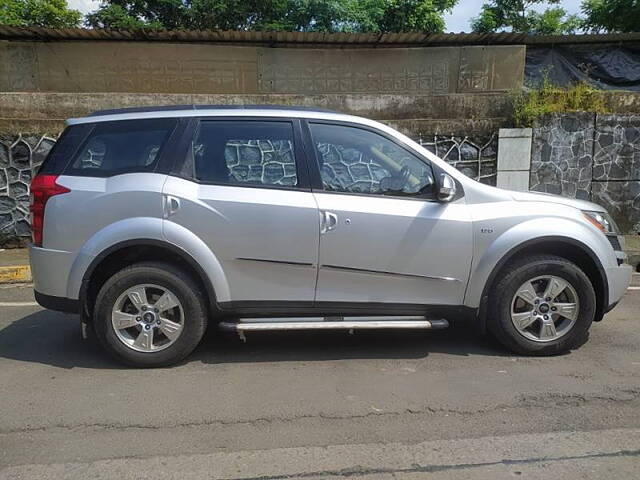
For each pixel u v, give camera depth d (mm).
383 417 3418
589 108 9867
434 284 4223
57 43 9930
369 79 10445
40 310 5828
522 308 4340
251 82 10320
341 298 4188
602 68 11328
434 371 4129
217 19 15625
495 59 10391
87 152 4168
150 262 4137
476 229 4184
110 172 4113
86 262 4008
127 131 4195
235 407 3553
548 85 10211
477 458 2967
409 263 4160
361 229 4090
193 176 4105
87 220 4008
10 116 9188
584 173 9656
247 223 4031
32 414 3459
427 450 3047
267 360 4363
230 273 4086
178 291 4086
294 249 4074
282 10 15750
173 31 9672
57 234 4031
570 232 4242
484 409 3520
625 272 4457
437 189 4137
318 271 4117
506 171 9594
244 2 15570
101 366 4246
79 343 4781
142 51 10070
